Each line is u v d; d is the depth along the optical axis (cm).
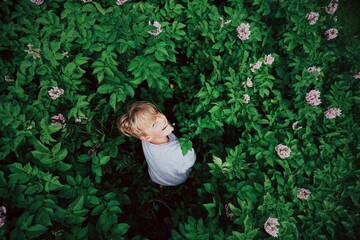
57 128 189
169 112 295
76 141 226
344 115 243
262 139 226
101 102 228
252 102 240
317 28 266
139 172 283
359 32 375
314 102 226
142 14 230
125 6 221
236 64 241
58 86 204
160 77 218
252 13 254
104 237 172
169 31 235
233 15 238
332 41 287
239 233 172
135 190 284
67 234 158
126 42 208
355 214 218
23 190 166
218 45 240
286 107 237
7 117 179
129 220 256
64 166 182
